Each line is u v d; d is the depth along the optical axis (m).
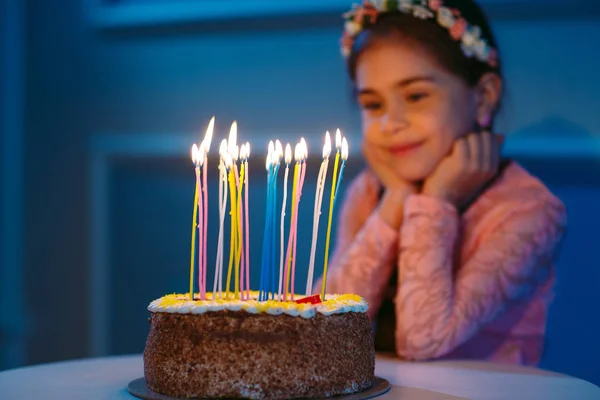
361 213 1.71
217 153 2.20
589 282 1.92
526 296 1.42
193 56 2.21
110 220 2.32
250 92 2.16
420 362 1.27
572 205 1.94
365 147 1.54
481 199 1.47
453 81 1.46
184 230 2.30
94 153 2.30
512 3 1.91
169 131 2.24
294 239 0.99
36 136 2.35
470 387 1.01
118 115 2.29
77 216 2.32
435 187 1.45
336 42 2.08
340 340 0.94
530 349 1.48
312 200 2.14
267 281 1.00
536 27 1.91
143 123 2.27
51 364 1.20
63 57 2.32
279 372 0.91
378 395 0.95
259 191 2.19
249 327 0.92
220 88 2.19
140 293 2.34
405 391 0.98
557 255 1.46
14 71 2.33
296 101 2.13
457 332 1.32
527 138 1.92
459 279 1.39
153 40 2.25
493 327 1.47
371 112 1.52
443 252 1.38
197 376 0.92
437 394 0.96
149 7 2.23
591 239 1.92
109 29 2.27
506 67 1.92
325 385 0.92
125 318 2.34
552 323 1.93
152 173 2.31
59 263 2.34
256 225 2.19
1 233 2.34
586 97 1.88
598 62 1.87
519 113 1.92
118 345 2.35
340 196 2.10
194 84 2.21
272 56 2.14
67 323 2.33
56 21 2.32
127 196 2.33
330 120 2.10
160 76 2.24
